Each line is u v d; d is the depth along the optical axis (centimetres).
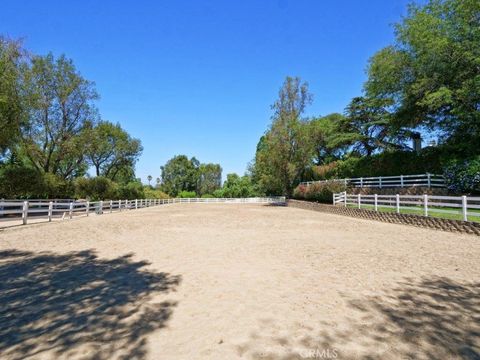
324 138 4531
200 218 2180
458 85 2120
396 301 512
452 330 406
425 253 897
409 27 2288
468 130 2244
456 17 2070
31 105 2803
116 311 472
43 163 3484
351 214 2306
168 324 425
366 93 3400
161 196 6556
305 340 379
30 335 393
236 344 370
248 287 588
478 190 1934
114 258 845
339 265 757
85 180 3978
